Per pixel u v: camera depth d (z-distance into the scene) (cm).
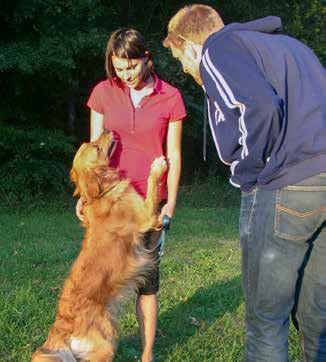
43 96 1273
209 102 283
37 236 812
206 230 898
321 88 278
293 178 270
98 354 360
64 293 368
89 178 396
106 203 391
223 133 274
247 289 296
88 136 1367
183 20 302
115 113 387
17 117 1237
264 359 292
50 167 1132
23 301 493
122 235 387
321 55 1402
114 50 366
